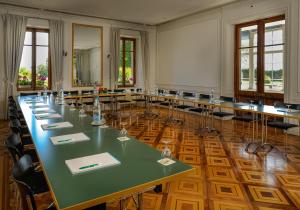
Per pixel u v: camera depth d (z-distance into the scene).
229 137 5.73
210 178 3.43
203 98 6.79
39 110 4.28
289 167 3.88
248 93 7.43
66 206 1.17
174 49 9.94
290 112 4.40
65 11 8.52
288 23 6.08
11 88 7.95
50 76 8.76
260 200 2.83
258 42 7.06
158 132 6.17
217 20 8.07
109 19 9.68
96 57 9.53
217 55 8.14
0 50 7.80
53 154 1.94
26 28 8.27
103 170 1.61
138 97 9.91
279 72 6.59
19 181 1.52
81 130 2.74
